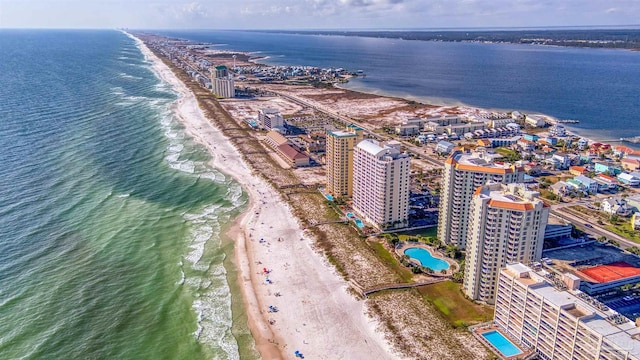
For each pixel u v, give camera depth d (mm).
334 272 179875
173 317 152250
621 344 107688
